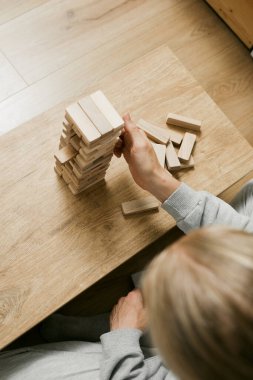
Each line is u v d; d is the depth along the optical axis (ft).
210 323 1.26
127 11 5.32
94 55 5.08
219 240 1.38
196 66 5.26
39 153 3.17
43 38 5.05
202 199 2.83
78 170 2.81
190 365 1.36
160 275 1.42
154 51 3.57
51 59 4.99
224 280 1.28
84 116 2.44
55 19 5.14
